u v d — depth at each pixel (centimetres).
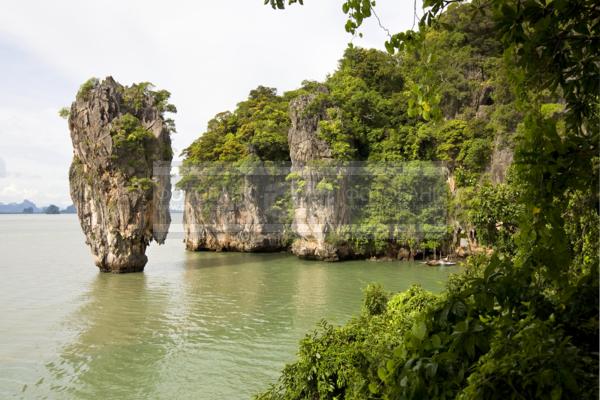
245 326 2783
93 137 4962
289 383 1180
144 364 2133
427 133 6203
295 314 3078
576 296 337
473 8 363
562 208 363
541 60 333
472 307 335
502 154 5225
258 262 5991
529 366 264
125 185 5034
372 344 1071
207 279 4606
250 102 8656
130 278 4681
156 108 5506
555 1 293
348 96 6700
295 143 6381
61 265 5709
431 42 419
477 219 2417
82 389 1858
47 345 2423
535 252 356
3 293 3819
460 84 6388
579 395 254
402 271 4922
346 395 980
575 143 341
